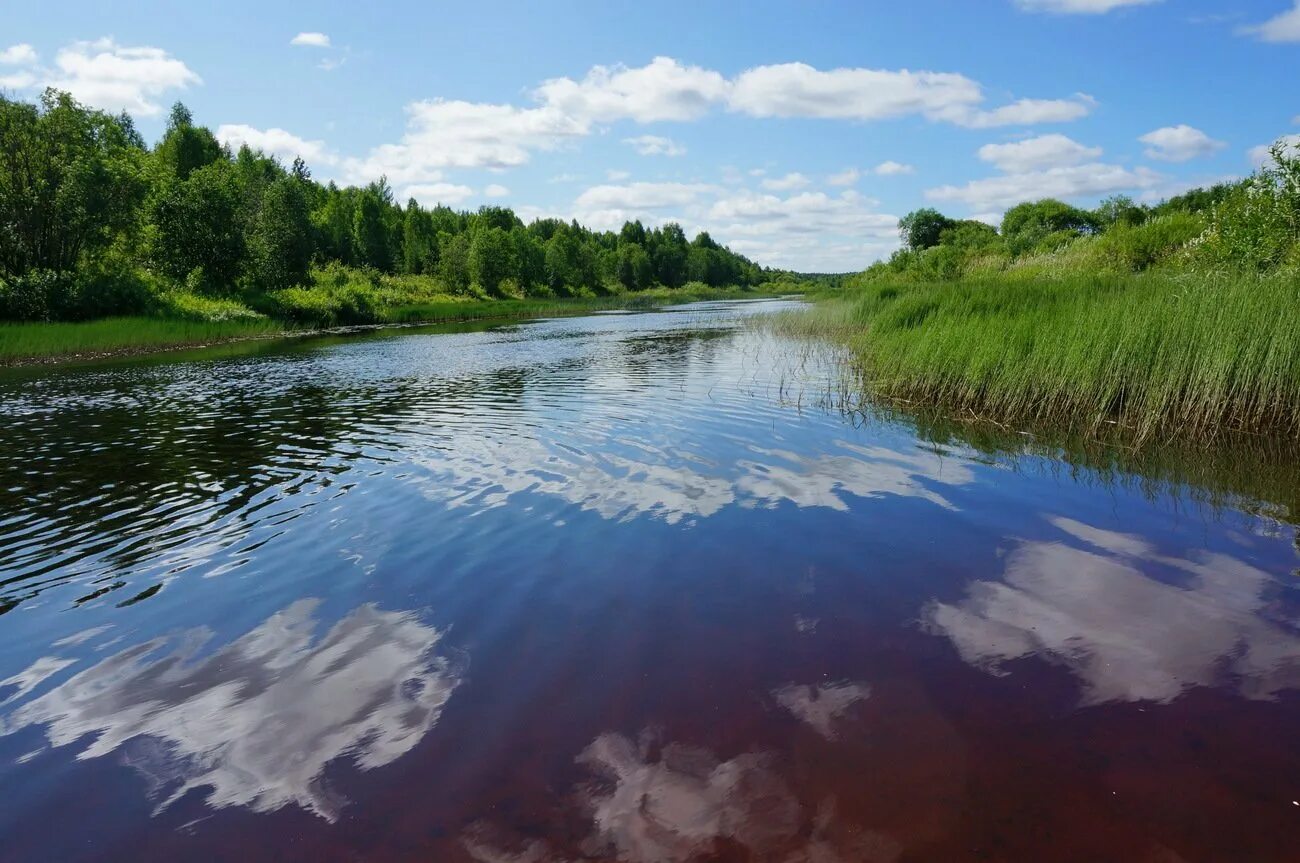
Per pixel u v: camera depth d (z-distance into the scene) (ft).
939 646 14.47
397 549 20.40
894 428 34.91
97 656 14.98
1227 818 9.87
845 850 9.52
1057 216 172.65
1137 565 18.02
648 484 26.00
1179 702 12.38
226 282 164.35
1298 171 49.90
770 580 17.74
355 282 219.41
